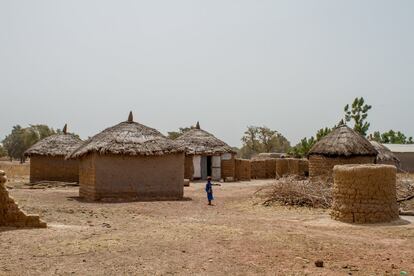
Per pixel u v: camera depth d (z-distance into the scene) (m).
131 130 22.02
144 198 20.83
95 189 20.12
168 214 15.77
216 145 36.19
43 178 31.97
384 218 13.90
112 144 20.58
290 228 12.63
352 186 14.12
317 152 25.58
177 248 9.50
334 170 14.88
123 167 20.77
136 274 7.57
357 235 11.70
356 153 24.39
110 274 7.54
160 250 9.28
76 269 7.77
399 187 19.45
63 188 27.61
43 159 32.06
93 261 8.31
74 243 9.69
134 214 15.39
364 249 9.82
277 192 19.55
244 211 17.62
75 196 22.19
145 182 21.12
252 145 72.75
